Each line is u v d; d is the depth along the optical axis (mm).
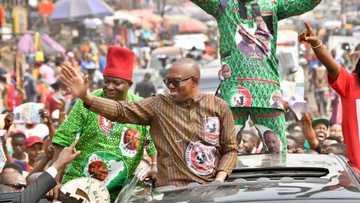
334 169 6734
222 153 7293
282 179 6457
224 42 8969
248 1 8898
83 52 33344
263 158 7312
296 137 11734
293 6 8938
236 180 6656
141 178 7488
